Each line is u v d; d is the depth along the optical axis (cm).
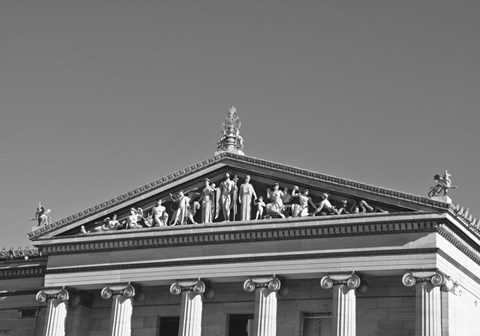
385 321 7300
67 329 8031
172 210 7831
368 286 7381
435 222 6912
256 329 7225
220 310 7794
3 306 8650
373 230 7075
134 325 8031
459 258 7244
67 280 7950
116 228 7938
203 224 7562
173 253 7662
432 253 6888
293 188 7456
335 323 7012
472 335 7388
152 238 7725
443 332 6825
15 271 8656
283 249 7312
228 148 7838
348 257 7100
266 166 7550
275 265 7306
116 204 7975
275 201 7438
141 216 7906
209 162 7750
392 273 7050
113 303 7762
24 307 8569
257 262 7362
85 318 8156
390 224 7019
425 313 6800
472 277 7494
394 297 7325
